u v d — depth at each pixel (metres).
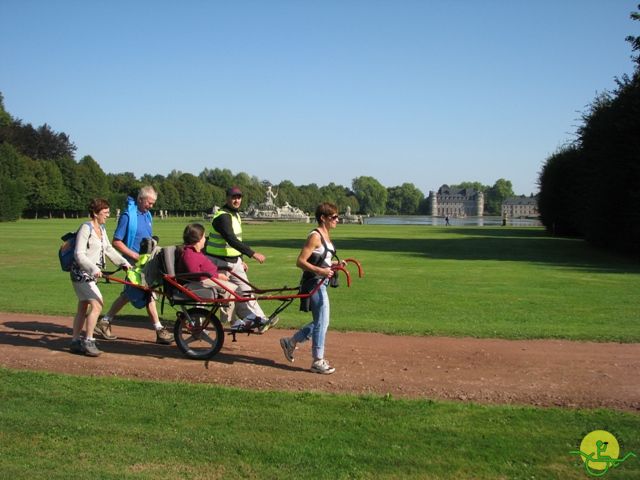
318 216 7.30
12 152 85.38
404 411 5.94
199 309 7.95
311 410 5.98
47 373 7.18
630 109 31.33
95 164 107.88
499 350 8.48
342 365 7.67
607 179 32.56
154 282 8.46
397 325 10.25
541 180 59.28
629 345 8.86
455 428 5.54
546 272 20.06
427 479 4.63
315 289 7.19
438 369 7.51
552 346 8.76
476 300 13.60
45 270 19.30
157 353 8.30
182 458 4.95
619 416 5.84
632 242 30.16
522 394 6.55
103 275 8.15
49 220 83.50
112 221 74.25
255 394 6.43
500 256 27.20
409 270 20.41
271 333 9.62
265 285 15.98
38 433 5.43
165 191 128.38
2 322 10.19
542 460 4.93
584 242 40.28
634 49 31.88
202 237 8.27
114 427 5.55
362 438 5.32
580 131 41.50
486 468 4.79
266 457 4.96
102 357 8.01
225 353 8.28
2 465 4.82
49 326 9.92
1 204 72.31
